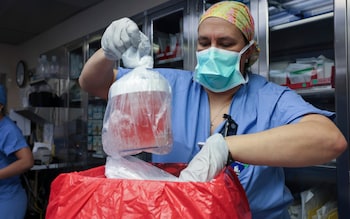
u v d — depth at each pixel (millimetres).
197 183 396
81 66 2947
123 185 414
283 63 1665
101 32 2619
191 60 1866
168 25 2193
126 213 398
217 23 784
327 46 1669
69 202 444
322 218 1444
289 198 773
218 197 391
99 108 2682
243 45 817
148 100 480
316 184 1561
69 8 3062
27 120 3381
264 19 1533
